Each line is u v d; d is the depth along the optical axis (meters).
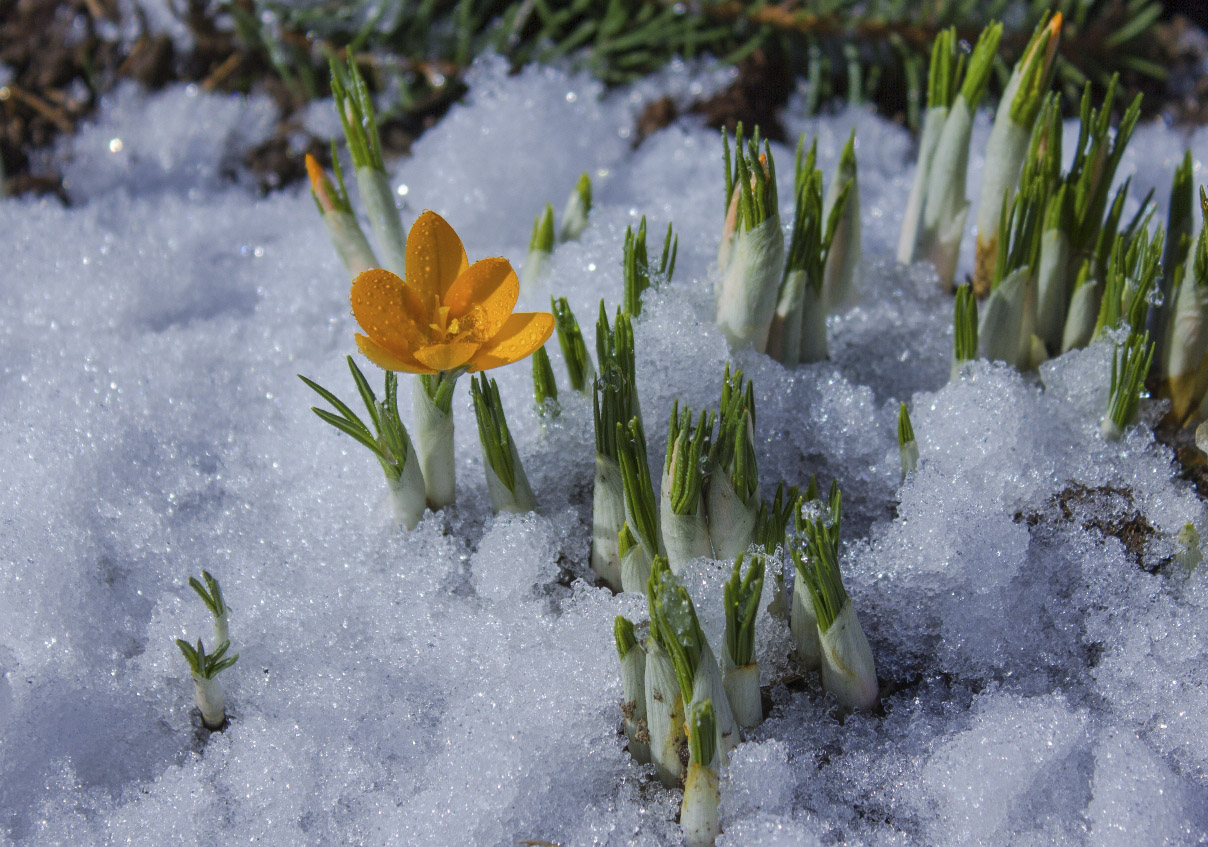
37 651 0.80
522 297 0.88
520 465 0.80
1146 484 0.81
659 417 0.83
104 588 0.82
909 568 0.79
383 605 0.80
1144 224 0.81
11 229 0.94
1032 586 0.80
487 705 0.78
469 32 0.99
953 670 0.79
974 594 0.79
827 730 0.78
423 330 0.77
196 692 0.78
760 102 1.01
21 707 0.79
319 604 0.80
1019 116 0.85
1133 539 0.81
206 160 0.99
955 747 0.77
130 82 0.99
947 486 0.80
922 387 0.87
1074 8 1.02
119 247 0.94
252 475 0.84
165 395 0.86
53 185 0.97
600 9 1.02
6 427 0.85
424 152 0.98
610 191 0.98
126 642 0.81
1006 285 0.82
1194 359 0.82
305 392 0.86
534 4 1.00
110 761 0.79
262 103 0.99
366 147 0.83
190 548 0.82
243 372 0.88
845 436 0.83
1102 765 0.77
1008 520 0.80
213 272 0.94
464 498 0.83
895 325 0.88
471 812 0.76
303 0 0.98
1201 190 0.80
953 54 0.86
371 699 0.79
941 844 0.76
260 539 0.82
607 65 1.00
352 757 0.78
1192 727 0.78
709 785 0.75
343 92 0.83
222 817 0.77
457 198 0.96
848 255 0.85
